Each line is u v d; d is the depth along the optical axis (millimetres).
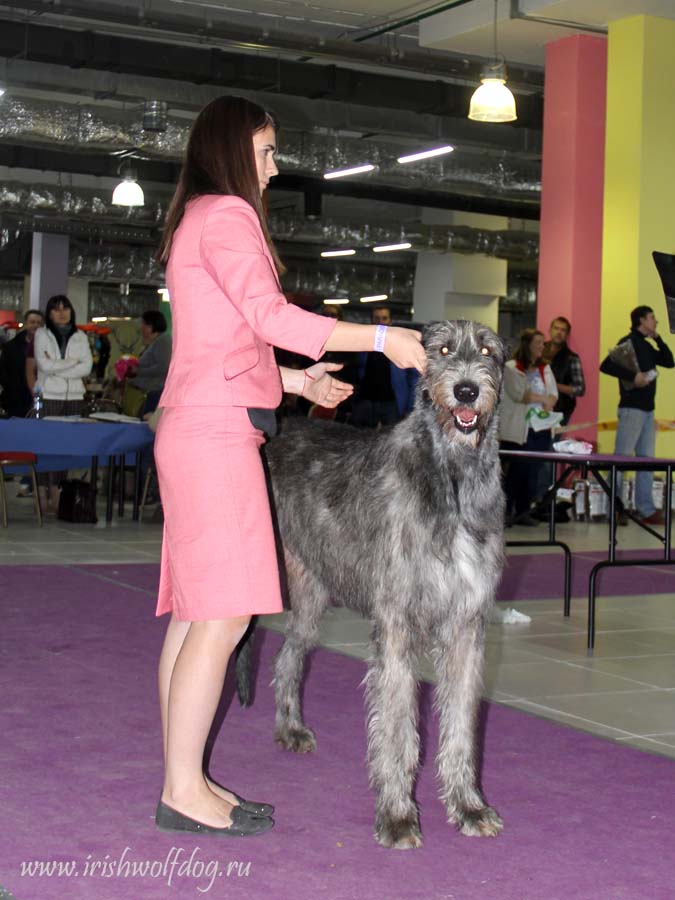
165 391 2928
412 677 3045
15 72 14023
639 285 12125
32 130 14727
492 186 16906
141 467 10789
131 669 4766
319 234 20625
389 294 27750
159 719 4039
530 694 4742
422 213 23828
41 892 2605
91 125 14977
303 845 2957
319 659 5141
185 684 2945
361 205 24578
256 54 14836
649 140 12156
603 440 12586
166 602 3113
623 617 6617
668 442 12422
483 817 3100
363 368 11383
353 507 3250
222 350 2844
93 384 16578
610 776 3639
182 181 2992
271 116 3066
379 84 14141
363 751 3795
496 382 2961
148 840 2939
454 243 20984
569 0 11766
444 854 2930
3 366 11906
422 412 3012
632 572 8359
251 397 2859
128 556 8031
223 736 3928
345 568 3305
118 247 25141
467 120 16047
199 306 2842
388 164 16312
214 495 2822
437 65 13766
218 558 2832
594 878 2793
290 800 3301
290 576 3785
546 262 13289
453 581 2963
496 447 3018
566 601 6586
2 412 11688
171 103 14953
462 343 2949
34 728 3877
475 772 3307
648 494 11125
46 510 10719
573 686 4906
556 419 10578
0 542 8508
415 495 2979
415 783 3525
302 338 2725
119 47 12883
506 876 2791
